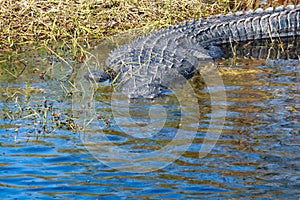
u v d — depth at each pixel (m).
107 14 22.52
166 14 23.03
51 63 18.44
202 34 21.11
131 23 22.23
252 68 17.89
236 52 20.06
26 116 13.98
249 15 22.17
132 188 10.39
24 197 10.09
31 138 12.70
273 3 24.33
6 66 18.11
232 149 11.92
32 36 20.84
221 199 9.94
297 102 14.56
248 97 15.02
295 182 10.51
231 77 16.91
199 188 10.33
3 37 20.50
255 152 11.76
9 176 10.84
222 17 22.33
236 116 13.70
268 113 13.85
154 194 10.16
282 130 12.84
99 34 21.36
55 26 21.30
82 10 22.28
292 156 11.55
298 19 21.81
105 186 10.48
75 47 19.77
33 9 22.20
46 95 15.57
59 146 12.26
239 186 10.38
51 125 13.48
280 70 17.53
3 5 22.20
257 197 9.98
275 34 21.78
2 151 11.95
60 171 11.08
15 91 15.84
